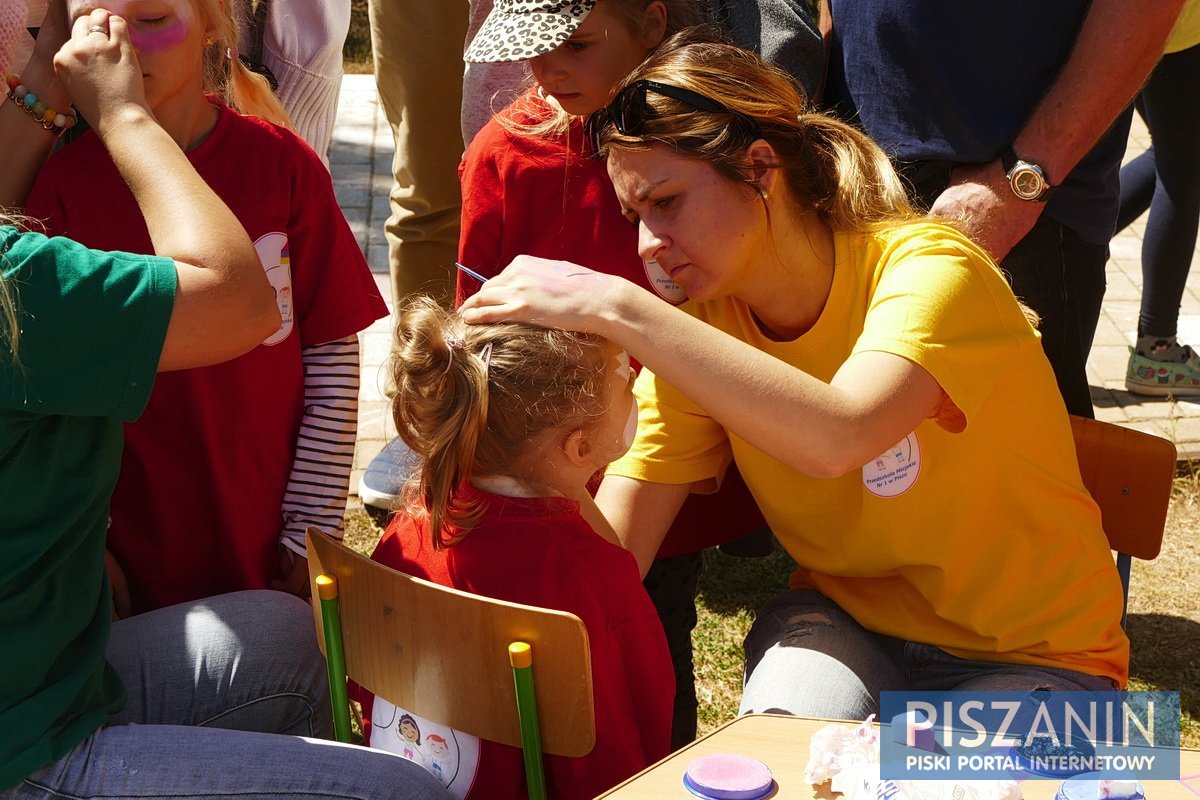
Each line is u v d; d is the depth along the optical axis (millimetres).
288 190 2254
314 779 1784
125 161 1783
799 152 1947
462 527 1786
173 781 1759
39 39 2062
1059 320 2781
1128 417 4234
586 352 1758
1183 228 4145
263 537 2350
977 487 1940
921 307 1812
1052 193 2561
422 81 3730
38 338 1537
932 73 2578
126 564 2299
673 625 2484
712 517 2428
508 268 1813
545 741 1682
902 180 2682
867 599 2096
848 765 1470
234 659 2078
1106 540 2076
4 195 2078
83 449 1692
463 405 1692
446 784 1858
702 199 1842
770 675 1979
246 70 2428
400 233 4039
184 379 2158
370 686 1866
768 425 1719
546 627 1601
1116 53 2434
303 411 2385
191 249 1667
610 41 2176
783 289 1978
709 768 1497
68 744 1734
